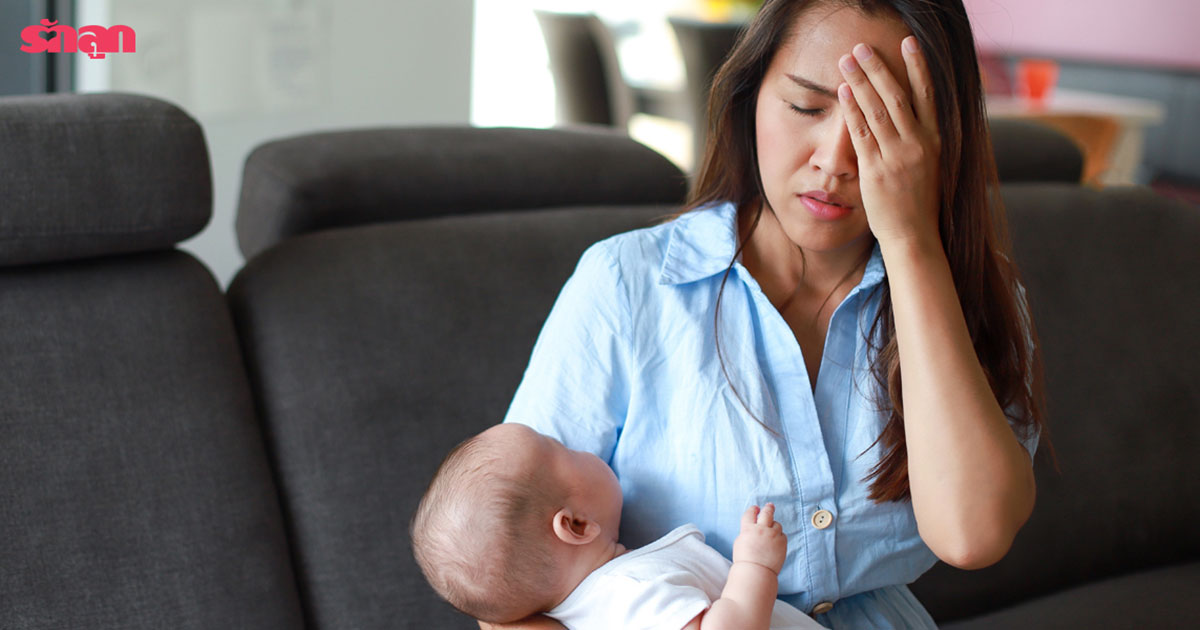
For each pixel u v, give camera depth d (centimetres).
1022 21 750
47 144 121
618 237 118
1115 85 672
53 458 119
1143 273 183
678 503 110
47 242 122
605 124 445
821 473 108
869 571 112
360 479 134
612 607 102
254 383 137
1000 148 197
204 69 260
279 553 128
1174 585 164
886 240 101
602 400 112
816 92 99
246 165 155
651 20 571
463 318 144
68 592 116
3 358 120
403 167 155
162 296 131
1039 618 156
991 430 100
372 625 130
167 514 122
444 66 316
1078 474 169
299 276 140
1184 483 175
